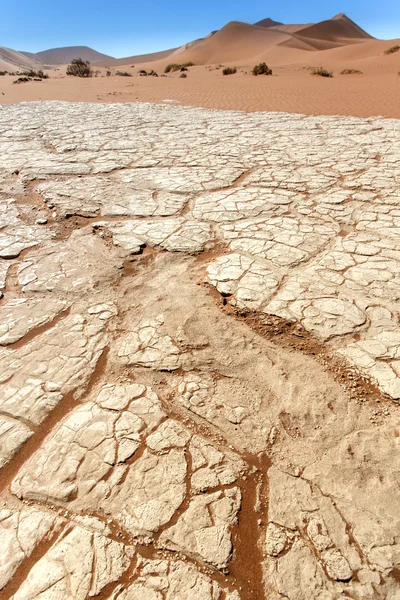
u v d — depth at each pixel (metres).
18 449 2.15
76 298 3.38
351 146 7.43
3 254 4.09
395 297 3.13
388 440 2.10
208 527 1.77
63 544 1.73
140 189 5.74
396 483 1.90
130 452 2.09
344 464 2.00
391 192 5.21
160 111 12.19
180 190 5.62
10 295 3.44
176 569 1.63
